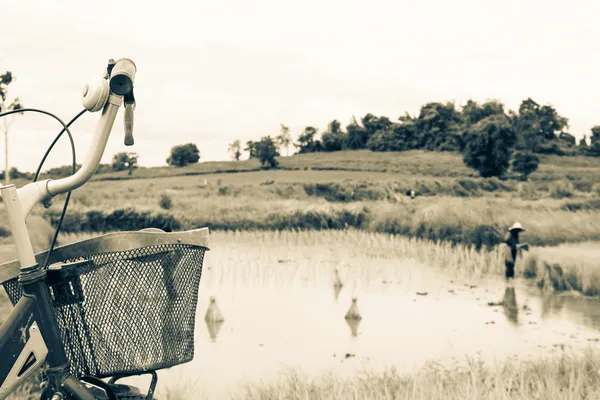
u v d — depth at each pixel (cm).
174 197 5484
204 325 1302
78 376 305
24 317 285
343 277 1908
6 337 279
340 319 1359
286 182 7831
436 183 7456
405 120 13925
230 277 1912
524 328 1269
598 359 815
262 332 1233
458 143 12000
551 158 11594
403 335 1210
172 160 13025
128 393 318
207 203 4378
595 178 9069
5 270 306
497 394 658
